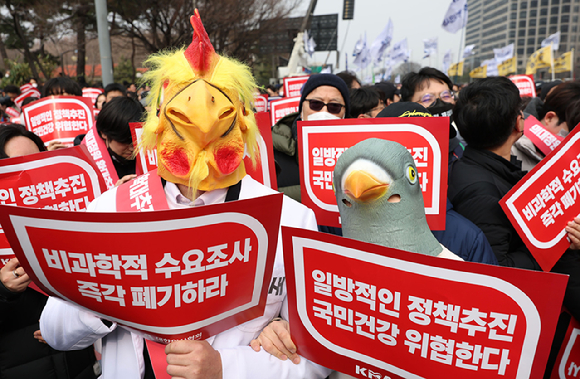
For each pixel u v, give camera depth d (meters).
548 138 2.28
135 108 2.18
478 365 0.87
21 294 1.50
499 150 1.82
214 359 1.01
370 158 1.01
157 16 18.98
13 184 1.39
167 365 1.02
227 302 1.01
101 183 1.58
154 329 0.98
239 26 21.52
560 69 16.66
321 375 1.16
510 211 1.47
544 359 0.82
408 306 0.90
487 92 1.74
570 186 1.53
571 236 1.51
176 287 0.94
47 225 0.89
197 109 0.97
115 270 0.91
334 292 0.98
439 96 2.91
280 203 0.95
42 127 2.80
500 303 0.82
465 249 1.43
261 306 1.08
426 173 1.39
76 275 0.94
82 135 2.78
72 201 1.50
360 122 1.46
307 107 2.32
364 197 1.01
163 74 1.09
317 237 0.95
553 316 0.79
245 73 1.15
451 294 0.85
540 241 1.49
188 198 1.14
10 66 20.16
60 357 1.71
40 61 22.30
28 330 1.64
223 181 1.10
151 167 1.81
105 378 1.19
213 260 0.94
